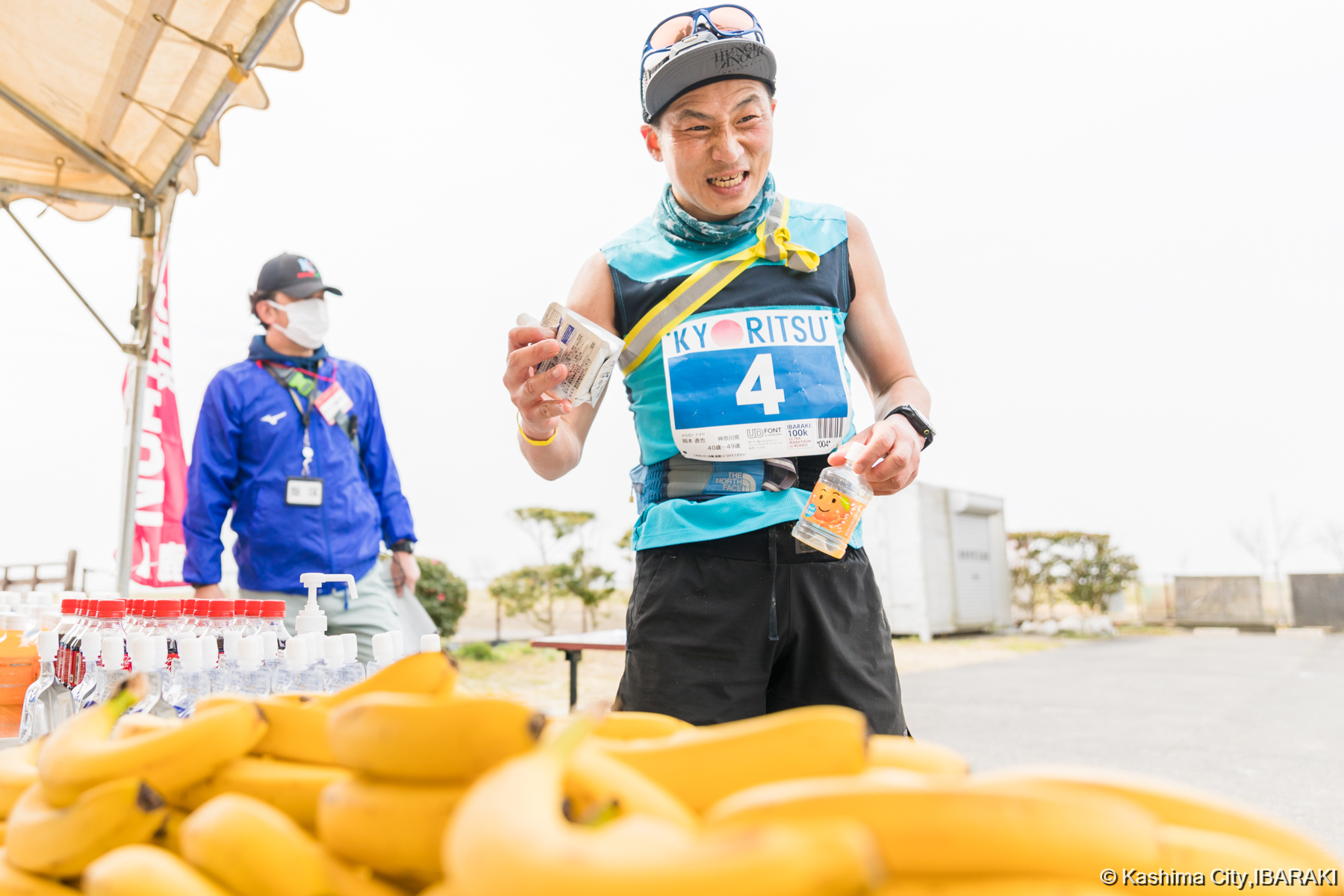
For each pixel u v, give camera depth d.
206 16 2.97
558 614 14.14
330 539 2.93
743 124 1.60
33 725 1.93
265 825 0.56
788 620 1.54
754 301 1.65
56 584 6.64
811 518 1.49
